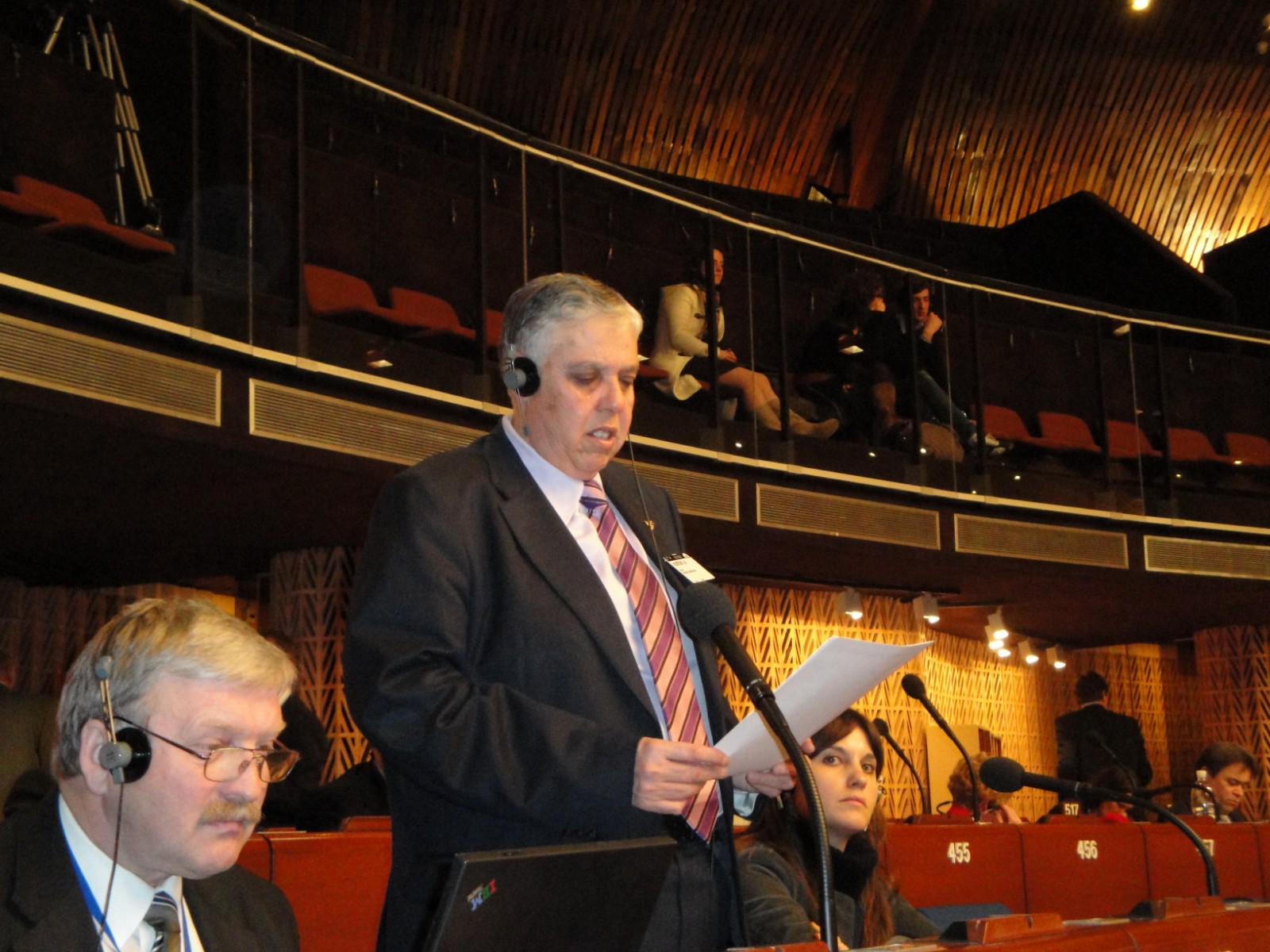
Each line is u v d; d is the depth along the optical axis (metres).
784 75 11.50
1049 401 8.51
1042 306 8.53
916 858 4.31
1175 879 4.95
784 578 8.03
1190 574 8.38
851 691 1.71
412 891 1.65
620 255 7.23
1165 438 8.53
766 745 1.65
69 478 5.46
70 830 1.38
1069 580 8.19
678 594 1.89
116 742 1.32
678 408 6.76
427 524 1.73
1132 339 8.77
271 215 5.41
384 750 1.58
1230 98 12.41
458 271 6.59
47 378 4.59
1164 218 12.76
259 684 1.40
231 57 5.39
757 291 7.30
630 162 11.33
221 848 1.37
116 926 1.36
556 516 1.82
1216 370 9.01
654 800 1.54
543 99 10.83
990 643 9.17
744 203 10.88
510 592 1.74
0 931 1.31
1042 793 11.23
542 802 1.54
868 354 7.52
